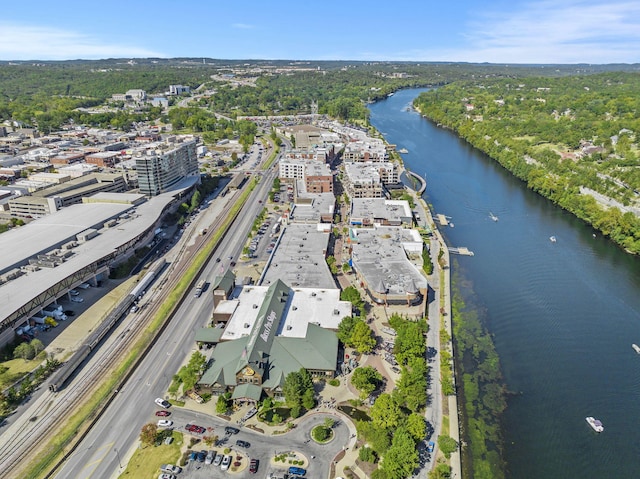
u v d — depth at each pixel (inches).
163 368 6835.6
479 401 6441.9
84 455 5339.6
